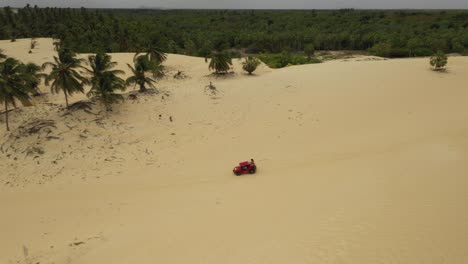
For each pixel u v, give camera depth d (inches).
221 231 752.3
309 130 1557.6
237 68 2704.2
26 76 1587.1
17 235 903.7
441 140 1133.1
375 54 4849.9
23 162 1343.5
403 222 655.1
